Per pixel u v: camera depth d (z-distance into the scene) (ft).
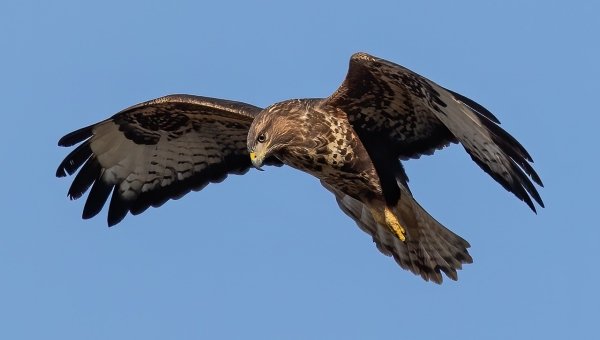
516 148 41.63
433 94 43.86
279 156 49.73
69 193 53.21
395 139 49.21
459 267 51.96
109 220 53.93
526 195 42.83
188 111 52.19
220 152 54.19
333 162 48.91
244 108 51.16
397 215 50.60
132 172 54.08
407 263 53.21
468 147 43.62
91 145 53.16
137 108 51.98
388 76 45.65
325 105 48.32
